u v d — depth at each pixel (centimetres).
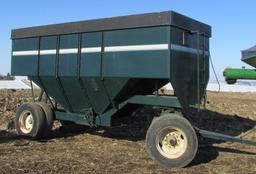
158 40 874
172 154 853
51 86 1131
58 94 1130
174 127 853
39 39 1127
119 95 984
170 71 862
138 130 1267
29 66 1155
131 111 1066
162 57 869
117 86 964
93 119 1063
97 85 1005
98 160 891
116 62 947
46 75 1109
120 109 1017
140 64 902
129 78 928
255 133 1285
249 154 978
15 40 1195
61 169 812
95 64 991
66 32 1051
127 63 926
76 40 1034
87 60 1009
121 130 1265
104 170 812
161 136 865
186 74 921
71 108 1127
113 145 1055
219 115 1641
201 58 986
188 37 931
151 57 884
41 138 1122
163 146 866
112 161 885
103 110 1045
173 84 876
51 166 831
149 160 902
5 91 2598
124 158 915
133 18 909
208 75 1023
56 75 1082
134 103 977
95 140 1119
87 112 1067
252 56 819
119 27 934
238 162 898
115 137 1166
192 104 949
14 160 873
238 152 999
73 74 1040
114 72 951
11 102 1758
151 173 803
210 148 1039
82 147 1026
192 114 1523
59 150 987
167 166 848
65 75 1059
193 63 952
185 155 841
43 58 1119
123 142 1095
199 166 862
